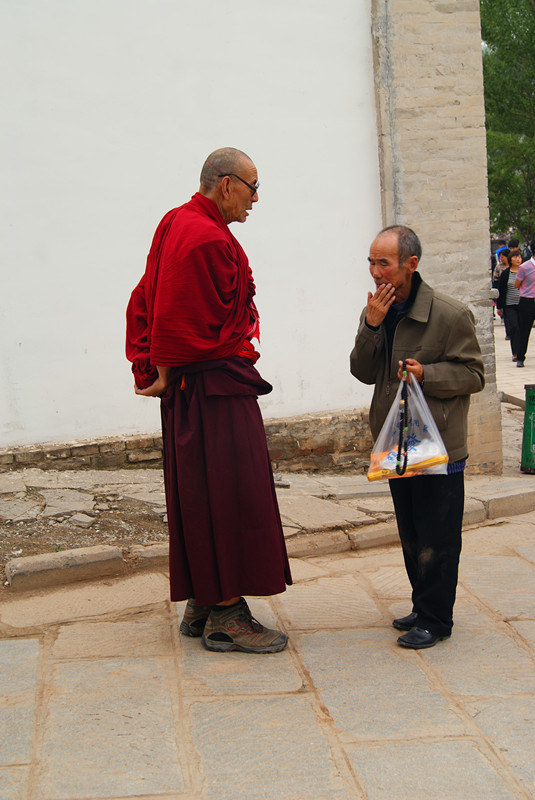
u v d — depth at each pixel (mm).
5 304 5512
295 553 4680
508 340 15945
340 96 6148
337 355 6398
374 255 3311
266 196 6047
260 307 6125
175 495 3332
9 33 5328
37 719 2834
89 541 4508
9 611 3781
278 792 2465
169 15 5664
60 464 5680
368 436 6469
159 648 3422
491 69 27984
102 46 5543
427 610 3496
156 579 4211
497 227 28859
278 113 6008
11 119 5395
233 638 3400
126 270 5781
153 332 3152
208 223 3111
